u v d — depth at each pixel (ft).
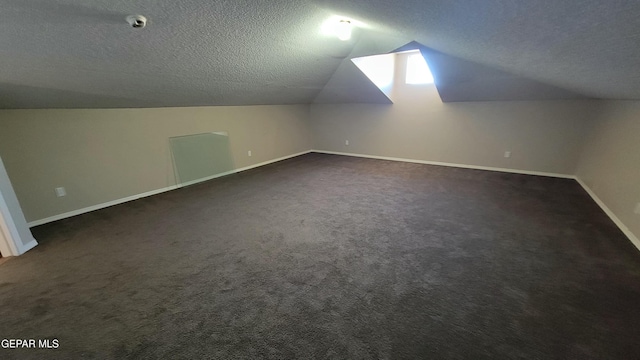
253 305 5.90
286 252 7.88
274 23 7.98
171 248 8.14
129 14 5.95
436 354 4.76
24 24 5.49
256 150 17.60
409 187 13.21
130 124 11.64
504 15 4.22
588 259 7.32
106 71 8.12
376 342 5.00
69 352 4.85
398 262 7.34
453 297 6.07
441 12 4.82
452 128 16.53
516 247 7.96
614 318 5.41
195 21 6.89
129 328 5.34
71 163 10.23
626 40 3.91
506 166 15.60
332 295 6.17
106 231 9.19
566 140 13.83
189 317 5.60
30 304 5.96
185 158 13.78
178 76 9.77
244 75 11.46
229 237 8.74
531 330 5.19
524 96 13.55
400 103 17.74
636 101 9.11
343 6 6.44
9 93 7.82
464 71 11.38
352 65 13.56
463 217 9.94
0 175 7.46
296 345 4.96
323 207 10.98
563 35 4.44
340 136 20.79
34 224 9.59
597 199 11.11
